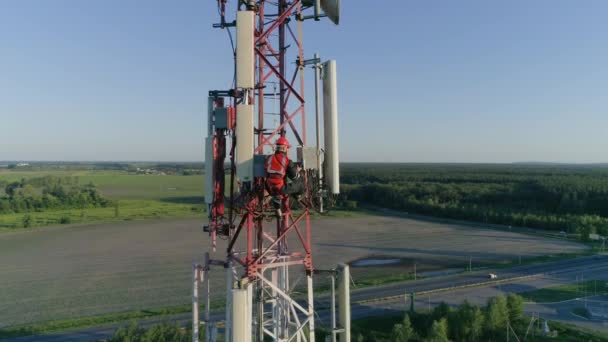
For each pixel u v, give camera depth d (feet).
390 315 128.88
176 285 165.58
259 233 47.09
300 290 153.58
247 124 41.88
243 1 45.73
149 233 289.94
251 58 41.50
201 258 211.20
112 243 254.88
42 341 112.88
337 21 47.65
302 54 48.55
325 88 47.52
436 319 114.62
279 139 43.29
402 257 215.92
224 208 48.57
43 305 143.23
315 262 204.64
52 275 181.57
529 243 251.19
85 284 167.94
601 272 182.19
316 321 120.88
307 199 48.39
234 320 40.04
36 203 406.41
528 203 362.12
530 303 141.90
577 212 321.11
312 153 47.03
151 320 127.13
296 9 48.37
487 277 175.11
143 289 160.76
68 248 240.73
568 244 247.09
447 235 282.15
